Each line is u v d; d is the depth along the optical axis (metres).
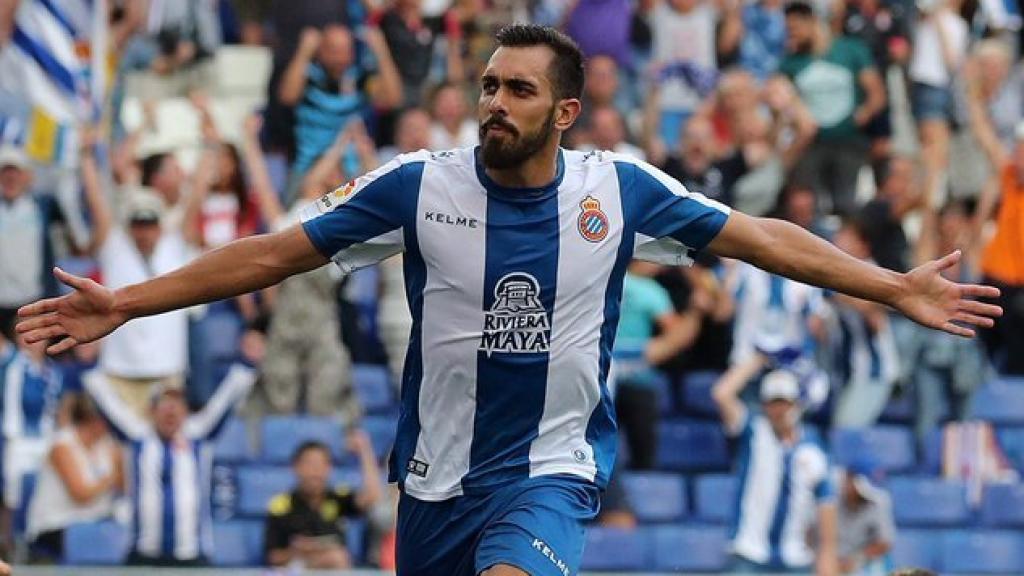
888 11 44.25
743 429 34.56
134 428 33.97
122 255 35.25
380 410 37.91
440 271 16.39
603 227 16.42
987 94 43.81
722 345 38.06
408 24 41.53
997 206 41.59
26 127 37.28
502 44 16.28
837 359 38.94
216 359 37.56
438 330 16.48
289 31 40.12
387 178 16.42
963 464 39.75
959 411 39.97
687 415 38.72
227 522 35.31
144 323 34.72
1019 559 39.38
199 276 16.25
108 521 33.69
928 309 16.56
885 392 39.06
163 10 43.69
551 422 16.64
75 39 37.94
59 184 38.09
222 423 33.69
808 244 16.64
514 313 16.36
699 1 44.12
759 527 34.31
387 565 33.59
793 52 43.00
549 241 16.36
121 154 38.78
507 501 16.52
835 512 34.00
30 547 33.53
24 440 34.56
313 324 36.16
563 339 16.47
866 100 42.84
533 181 16.36
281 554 31.94
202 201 36.81
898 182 40.50
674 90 43.88
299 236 16.34
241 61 46.31
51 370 34.91
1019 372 41.69
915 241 42.34
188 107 43.88
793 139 41.19
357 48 40.59
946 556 39.16
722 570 37.00
